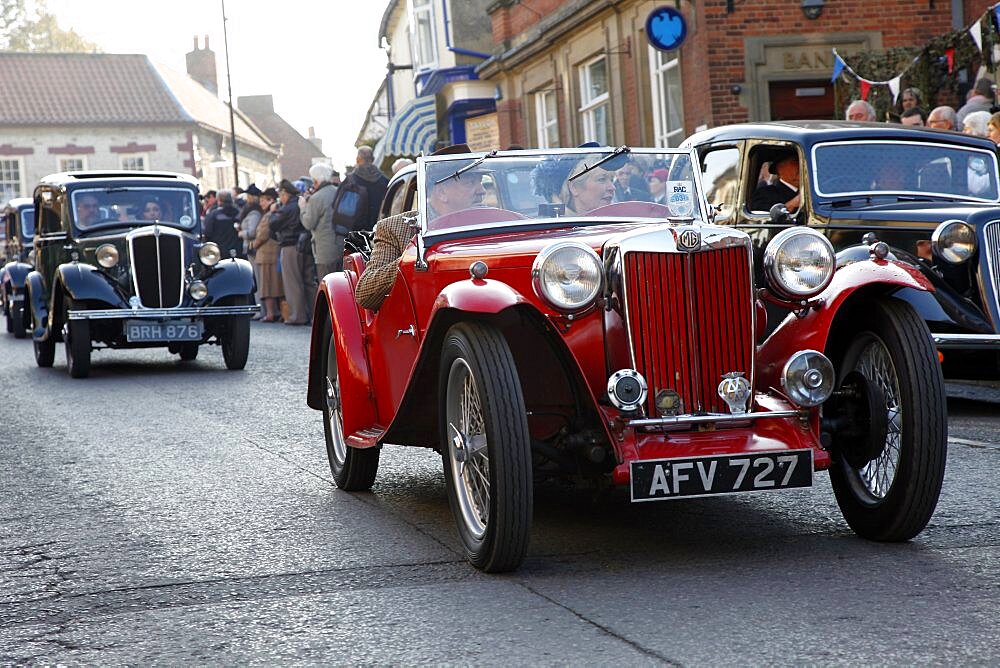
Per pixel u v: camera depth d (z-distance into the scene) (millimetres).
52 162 55156
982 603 4008
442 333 4836
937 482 4656
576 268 4605
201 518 5930
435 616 4133
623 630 3883
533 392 4938
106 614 4371
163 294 13164
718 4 16484
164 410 10078
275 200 20125
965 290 8164
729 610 4043
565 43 22422
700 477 4605
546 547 5023
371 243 6367
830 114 16828
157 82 57875
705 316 4730
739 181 9188
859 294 4965
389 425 5535
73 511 6230
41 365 14688
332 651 3838
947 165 9062
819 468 4727
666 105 18906
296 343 15844
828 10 16594
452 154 5758
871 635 3729
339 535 5426
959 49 13898
